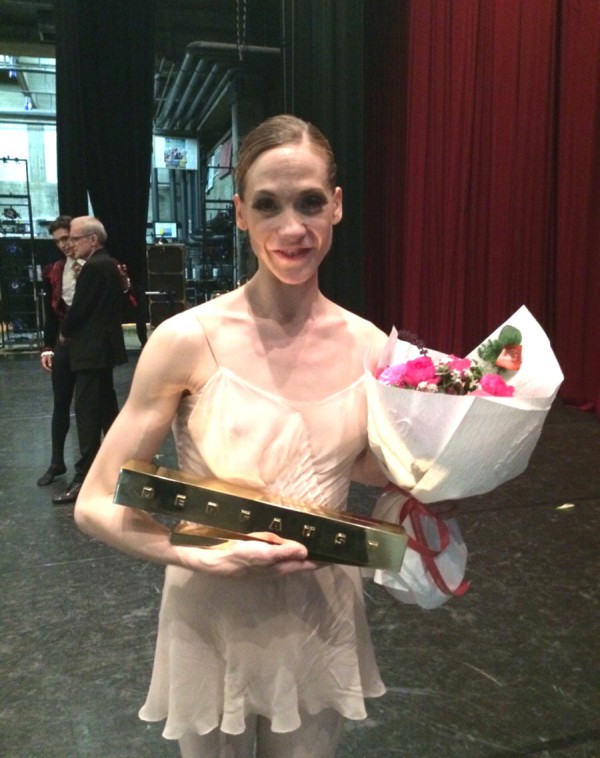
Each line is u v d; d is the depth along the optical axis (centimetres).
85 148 720
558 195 551
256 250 95
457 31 598
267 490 99
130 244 771
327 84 621
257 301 101
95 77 715
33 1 794
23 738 186
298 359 101
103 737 187
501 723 191
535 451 437
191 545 97
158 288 902
